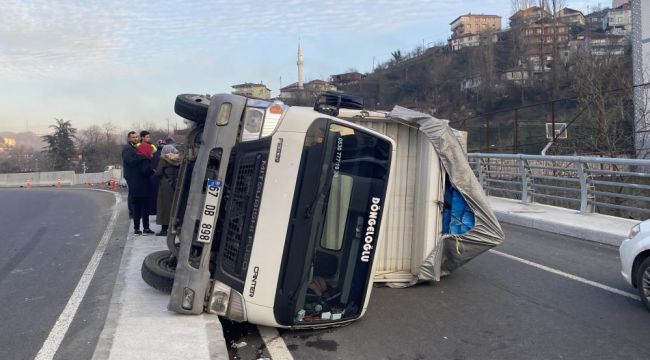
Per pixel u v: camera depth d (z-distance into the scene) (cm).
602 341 505
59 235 1048
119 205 1580
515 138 1947
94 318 556
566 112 3809
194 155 595
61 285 680
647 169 1430
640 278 597
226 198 493
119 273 683
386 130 669
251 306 482
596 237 975
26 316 562
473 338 514
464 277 732
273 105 494
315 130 483
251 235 479
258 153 482
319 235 495
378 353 478
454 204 661
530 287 685
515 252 888
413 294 653
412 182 679
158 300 559
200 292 491
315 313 505
